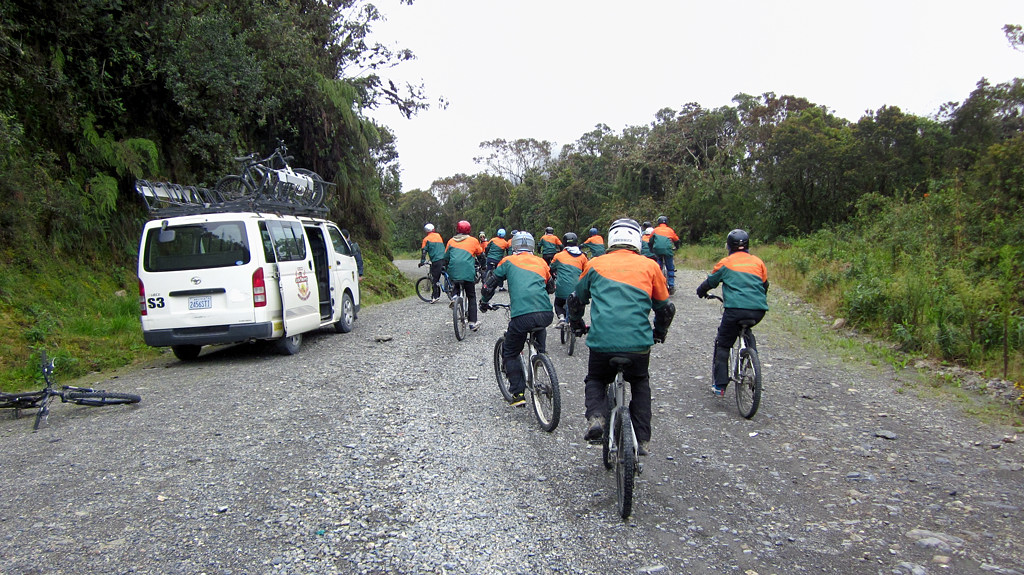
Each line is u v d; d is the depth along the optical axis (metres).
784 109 41.12
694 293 14.69
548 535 3.49
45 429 5.48
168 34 12.04
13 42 9.55
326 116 18.97
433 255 14.78
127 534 3.47
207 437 5.11
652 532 3.54
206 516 3.69
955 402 6.04
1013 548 3.32
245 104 13.55
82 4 10.67
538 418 5.37
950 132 26.75
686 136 46.94
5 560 3.19
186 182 13.93
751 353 5.50
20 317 8.57
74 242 11.00
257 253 7.88
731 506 3.88
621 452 3.75
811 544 3.40
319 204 11.36
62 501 3.91
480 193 74.25
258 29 14.48
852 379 6.98
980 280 9.20
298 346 8.86
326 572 3.09
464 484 4.17
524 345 5.62
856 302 9.80
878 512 3.78
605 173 57.59
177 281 7.79
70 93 11.16
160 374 7.69
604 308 3.92
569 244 8.70
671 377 7.18
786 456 4.72
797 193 30.45
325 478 4.25
